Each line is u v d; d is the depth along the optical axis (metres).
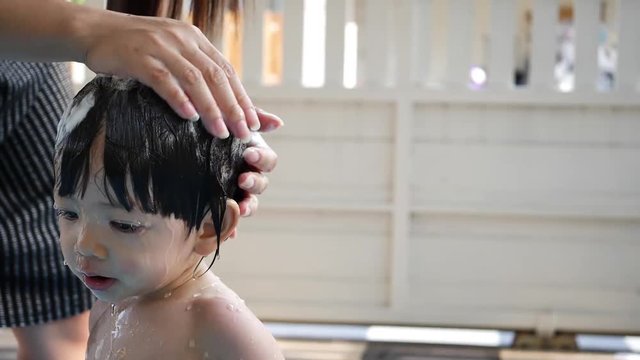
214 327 1.04
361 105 3.77
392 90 3.71
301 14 3.74
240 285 3.87
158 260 1.02
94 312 1.19
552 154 3.72
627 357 3.45
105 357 1.11
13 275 1.45
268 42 4.17
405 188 3.75
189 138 1.01
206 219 1.05
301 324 3.83
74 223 1.02
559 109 3.70
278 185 3.82
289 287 3.85
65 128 1.02
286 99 3.76
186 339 1.05
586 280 3.76
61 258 1.48
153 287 1.04
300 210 3.82
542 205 3.74
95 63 0.98
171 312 1.07
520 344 3.58
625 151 3.70
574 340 3.64
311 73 3.86
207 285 1.09
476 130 3.74
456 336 3.67
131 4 1.29
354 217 3.82
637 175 3.71
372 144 3.78
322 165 3.81
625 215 3.67
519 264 3.78
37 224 1.47
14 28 1.00
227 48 3.80
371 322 3.81
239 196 1.09
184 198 1.01
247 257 3.86
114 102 1.00
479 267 3.79
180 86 0.95
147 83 0.96
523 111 3.71
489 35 3.72
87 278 1.03
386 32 3.73
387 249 3.82
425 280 3.82
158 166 0.99
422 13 3.75
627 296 3.75
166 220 1.01
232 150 1.06
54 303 1.48
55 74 1.49
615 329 3.73
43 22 1.00
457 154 3.75
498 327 3.76
